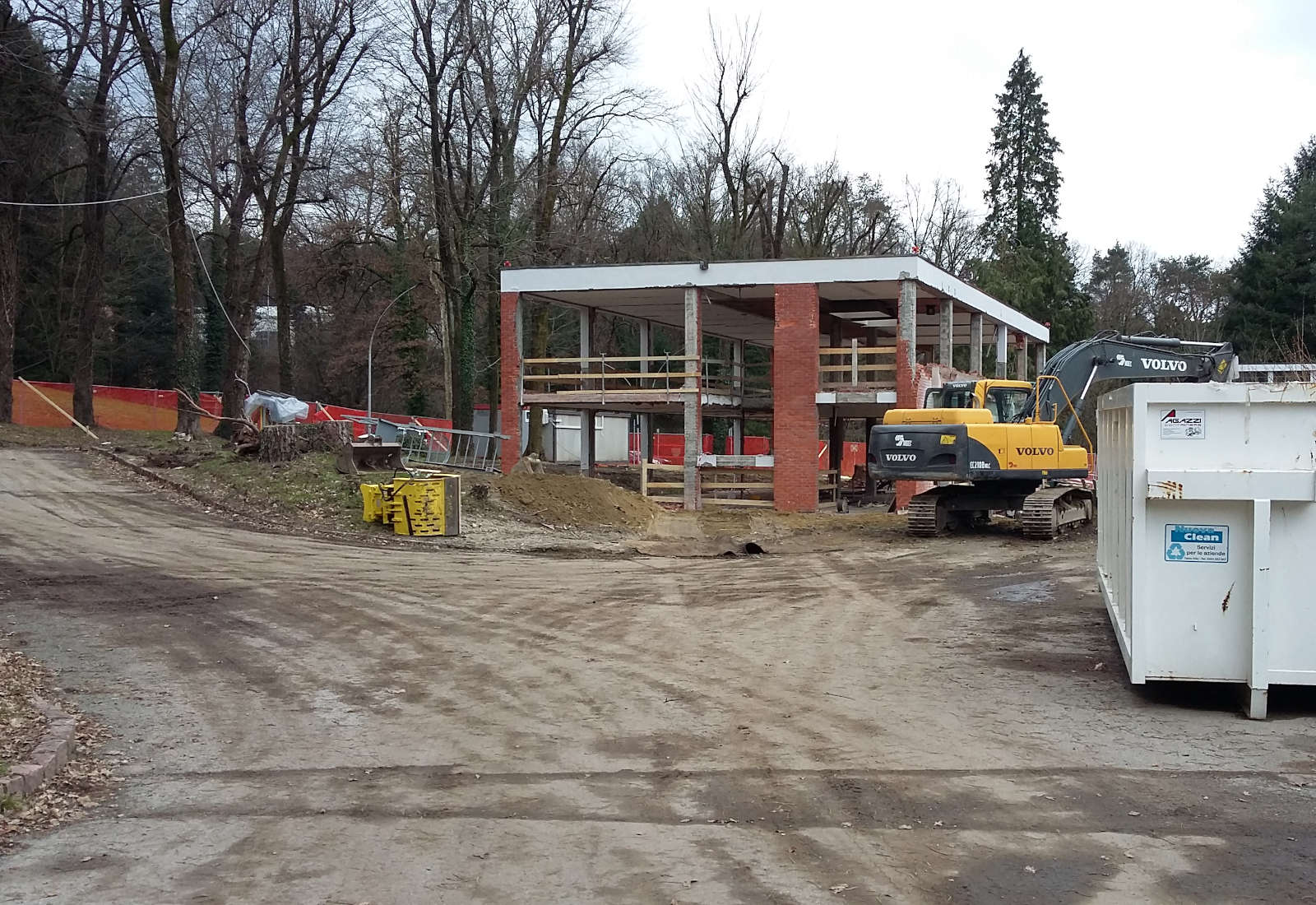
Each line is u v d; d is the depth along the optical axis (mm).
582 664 10102
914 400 26562
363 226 42594
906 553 19203
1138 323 64188
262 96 33469
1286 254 47906
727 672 9766
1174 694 8852
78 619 11984
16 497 22188
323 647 10836
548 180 38844
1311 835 5625
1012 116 60688
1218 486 7973
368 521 21109
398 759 7199
